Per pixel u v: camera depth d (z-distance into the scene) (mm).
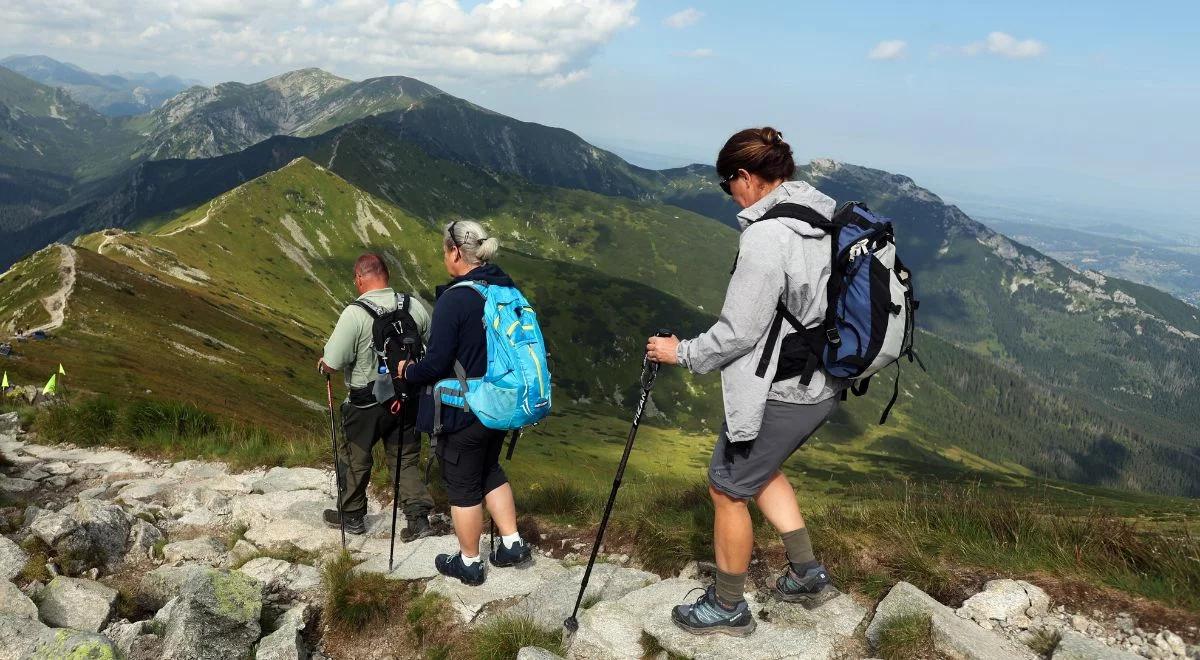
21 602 4895
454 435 4789
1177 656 3439
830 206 3533
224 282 157125
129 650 4477
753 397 3424
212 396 64938
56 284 88125
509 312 4660
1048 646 3646
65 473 9508
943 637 3660
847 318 3307
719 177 3779
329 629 4953
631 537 5949
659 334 3932
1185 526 4438
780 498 4098
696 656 3818
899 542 4750
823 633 3994
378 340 5859
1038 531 4586
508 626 4367
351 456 6461
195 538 6922
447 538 6145
